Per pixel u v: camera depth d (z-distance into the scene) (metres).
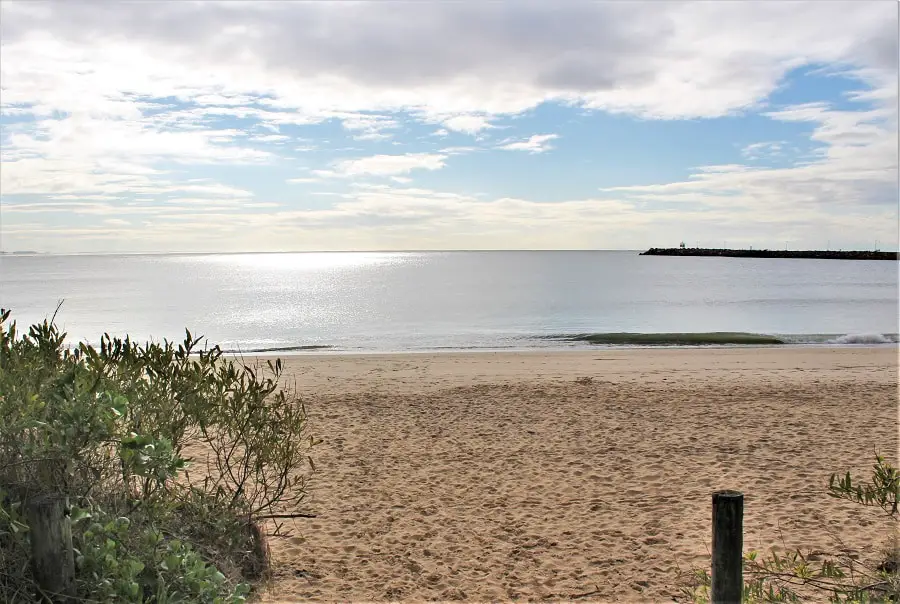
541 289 62.59
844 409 10.62
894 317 34.06
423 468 7.46
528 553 5.26
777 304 43.53
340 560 5.08
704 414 10.25
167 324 31.31
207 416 4.59
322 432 9.07
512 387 12.70
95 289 62.31
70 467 3.30
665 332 27.38
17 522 2.95
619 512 6.13
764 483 6.94
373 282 78.81
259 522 5.54
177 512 4.55
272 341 24.72
